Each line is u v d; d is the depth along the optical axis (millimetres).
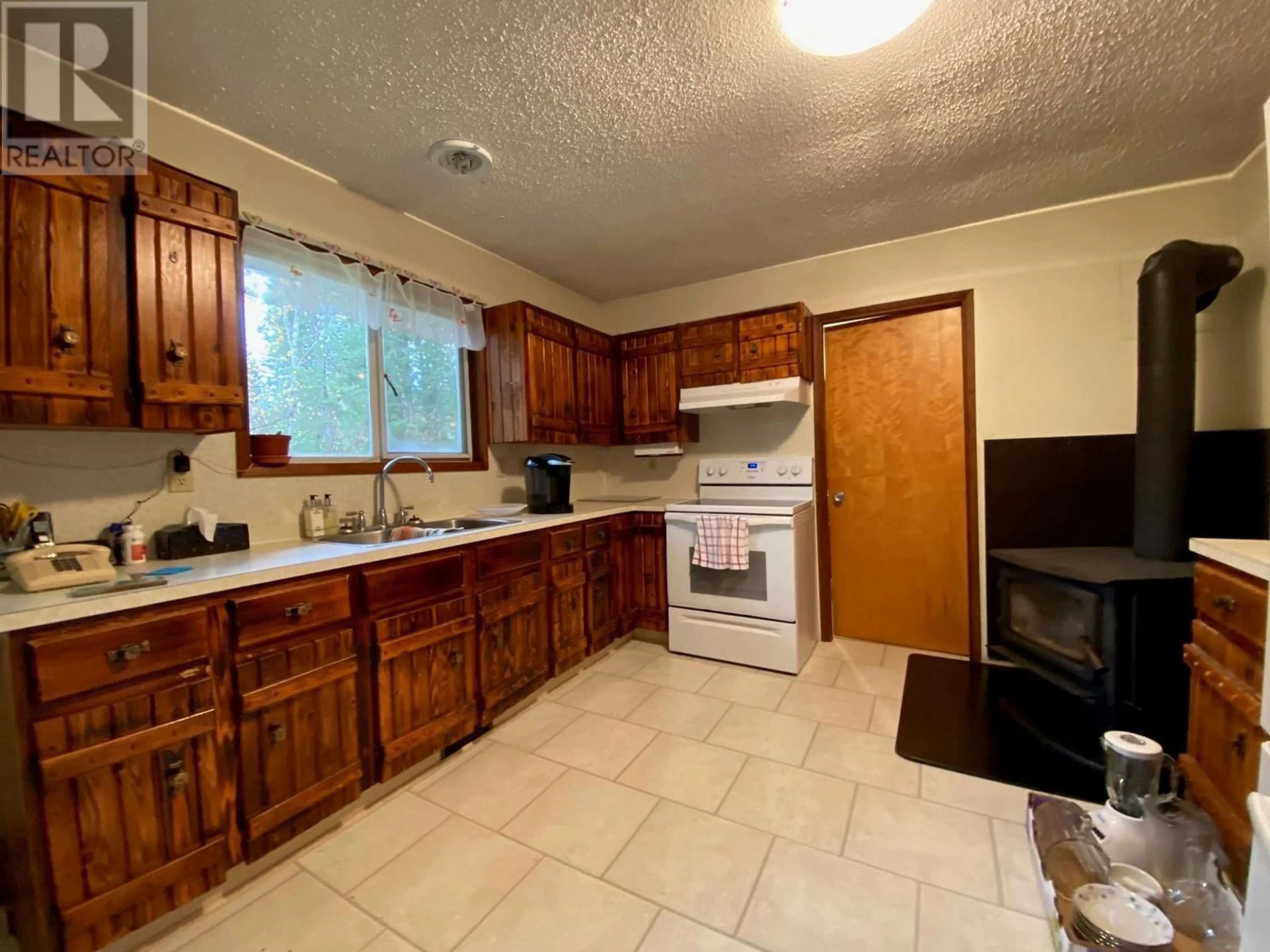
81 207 1316
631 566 3250
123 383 1393
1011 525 2684
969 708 2291
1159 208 2373
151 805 1206
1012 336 2662
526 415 2803
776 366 3031
